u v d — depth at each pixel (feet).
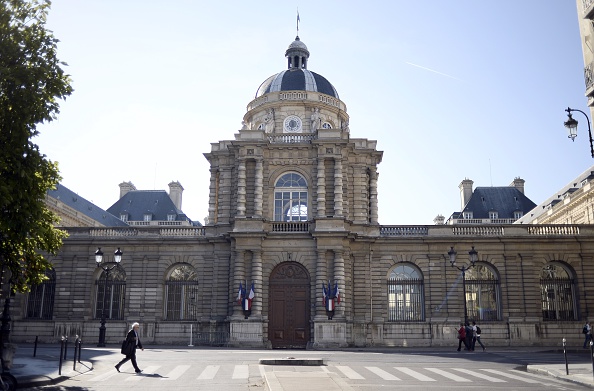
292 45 191.42
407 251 152.35
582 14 95.35
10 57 68.90
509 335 146.00
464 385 63.77
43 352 105.70
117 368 75.41
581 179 210.38
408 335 147.13
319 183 151.74
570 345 145.18
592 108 93.71
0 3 68.69
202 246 154.81
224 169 159.53
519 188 276.41
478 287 150.82
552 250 150.71
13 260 76.74
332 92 181.27
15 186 67.21
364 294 148.77
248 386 61.67
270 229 149.69
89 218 212.02
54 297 154.61
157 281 153.38
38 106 68.39
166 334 149.59
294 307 145.69
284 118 172.04
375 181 160.35
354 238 149.69
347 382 65.21
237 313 142.72
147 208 269.23
